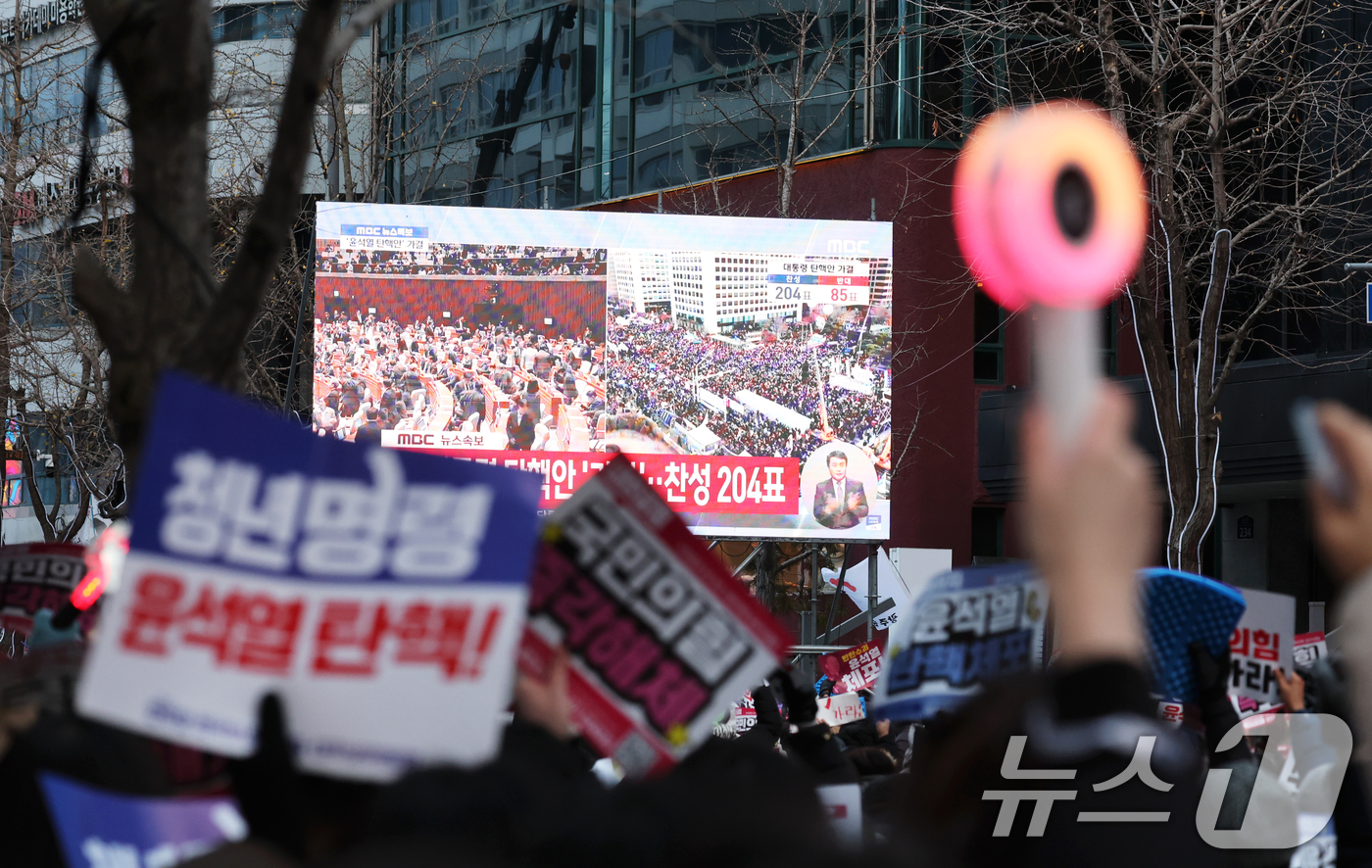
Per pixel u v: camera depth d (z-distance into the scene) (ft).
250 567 14.14
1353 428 6.89
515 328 122.62
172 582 13.96
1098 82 124.88
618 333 123.03
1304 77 111.24
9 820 16.58
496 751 14.34
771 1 153.17
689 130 157.48
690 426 123.13
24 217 146.00
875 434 124.47
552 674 18.86
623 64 162.20
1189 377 97.50
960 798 10.76
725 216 134.92
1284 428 123.24
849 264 124.88
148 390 25.64
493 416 122.11
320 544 14.30
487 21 169.58
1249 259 129.08
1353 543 6.81
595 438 122.62
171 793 17.74
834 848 5.26
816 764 26.61
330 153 159.74
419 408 121.80
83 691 13.80
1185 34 121.19
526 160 167.84
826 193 150.51
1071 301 5.15
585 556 19.48
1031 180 4.97
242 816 13.32
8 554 29.17
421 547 14.44
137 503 13.85
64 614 28.60
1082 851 10.28
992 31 123.44
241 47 170.40
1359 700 6.90
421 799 8.07
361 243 122.01
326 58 25.64
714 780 6.56
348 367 121.49
